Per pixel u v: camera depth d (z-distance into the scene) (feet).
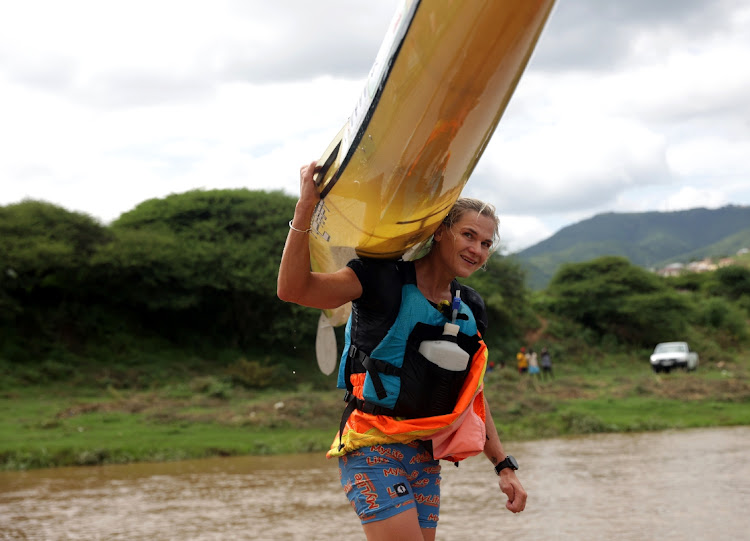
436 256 9.83
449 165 8.91
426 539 9.93
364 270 9.40
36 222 108.06
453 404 9.61
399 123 8.66
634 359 150.82
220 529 25.17
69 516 28.91
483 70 8.21
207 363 110.73
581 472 36.50
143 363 105.60
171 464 46.73
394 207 9.12
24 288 105.19
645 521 23.31
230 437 57.88
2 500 33.63
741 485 29.96
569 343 152.87
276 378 101.76
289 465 44.45
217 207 124.67
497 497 29.89
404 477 9.46
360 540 22.58
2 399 80.07
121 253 107.04
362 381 9.52
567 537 21.47
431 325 9.36
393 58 8.47
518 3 7.77
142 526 26.32
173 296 112.88
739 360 154.61
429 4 8.08
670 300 164.25
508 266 150.41
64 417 67.26
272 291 114.42
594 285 164.04
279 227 126.21
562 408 76.28
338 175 9.27
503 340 143.84
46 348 102.22
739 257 474.08
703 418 67.62
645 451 45.03
